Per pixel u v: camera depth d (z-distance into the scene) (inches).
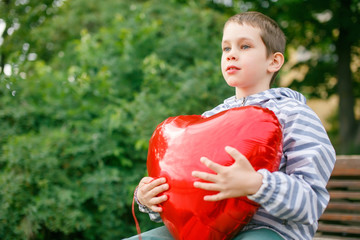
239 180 37.7
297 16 313.3
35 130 114.2
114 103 125.4
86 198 101.6
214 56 143.9
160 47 143.4
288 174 43.1
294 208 38.5
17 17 152.3
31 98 118.3
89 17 188.5
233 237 43.1
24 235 96.8
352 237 76.5
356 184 74.7
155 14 163.2
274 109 47.2
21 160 100.1
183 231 41.7
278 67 51.2
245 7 310.3
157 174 44.2
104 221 104.4
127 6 189.9
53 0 176.4
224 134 41.7
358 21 302.5
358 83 349.4
